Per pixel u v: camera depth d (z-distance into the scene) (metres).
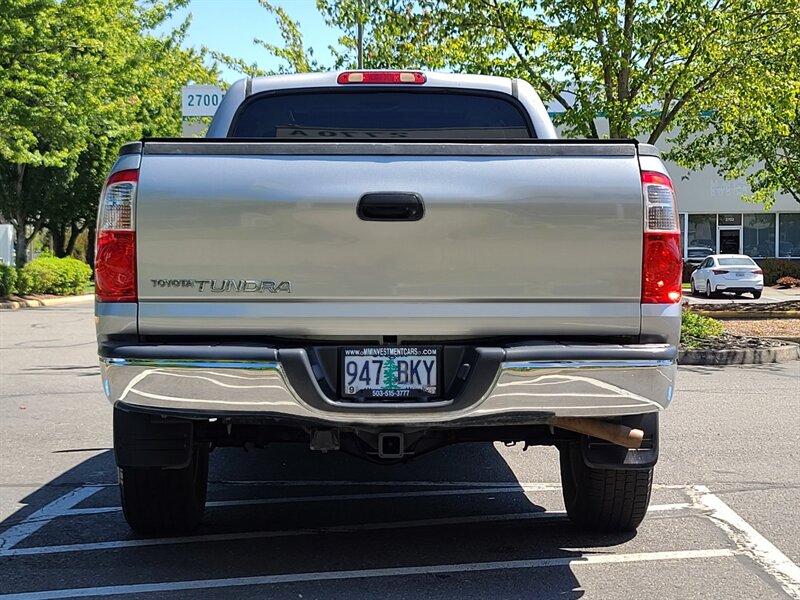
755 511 5.18
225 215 3.69
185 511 4.49
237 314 3.70
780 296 31.00
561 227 3.73
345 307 3.73
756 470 6.17
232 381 3.63
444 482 5.93
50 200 30.95
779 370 11.56
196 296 3.70
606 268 3.75
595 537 4.71
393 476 6.10
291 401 3.64
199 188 3.70
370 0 13.50
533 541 4.65
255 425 4.18
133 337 3.73
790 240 39.88
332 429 3.88
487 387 3.65
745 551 4.48
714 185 39.72
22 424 7.83
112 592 3.94
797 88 12.18
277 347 3.70
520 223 3.72
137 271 3.69
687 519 5.03
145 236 3.68
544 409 3.69
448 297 3.73
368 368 3.75
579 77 12.42
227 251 3.70
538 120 5.51
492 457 6.66
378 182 3.72
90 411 8.46
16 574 4.16
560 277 3.74
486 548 4.54
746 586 4.01
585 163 3.76
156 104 29.31
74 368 11.52
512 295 3.74
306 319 3.72
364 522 5.02
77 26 21.77
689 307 18.81
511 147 3.76
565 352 3.67
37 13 20.67
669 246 3.76
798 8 11.63
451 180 3.73
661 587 4.00
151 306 3.70
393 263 3.72
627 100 12.16
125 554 4.45
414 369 3.76
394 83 5.49
